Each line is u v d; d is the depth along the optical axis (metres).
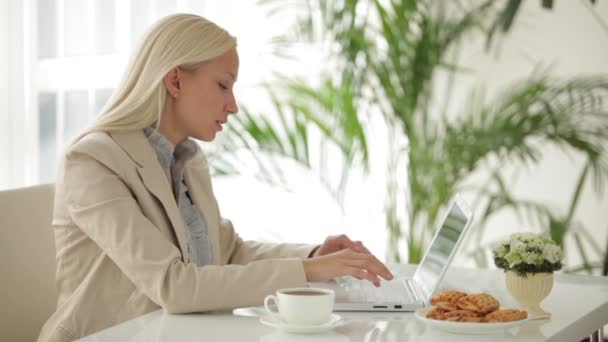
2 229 1.85
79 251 1.78
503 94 3.75
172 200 1.80
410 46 3.63
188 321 1.50
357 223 4.03
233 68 1.91
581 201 3.69
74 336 1.73
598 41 3.61
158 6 3.86
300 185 4.01
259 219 4.00
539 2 3.75
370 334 1.39
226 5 3.89
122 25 3.86
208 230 2.03
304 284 1.59
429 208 3.62
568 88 3.46
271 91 3.52
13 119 3.96
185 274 1.58
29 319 1.88
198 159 2.09
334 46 3.83
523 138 3.41
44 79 3.95
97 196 1.68
